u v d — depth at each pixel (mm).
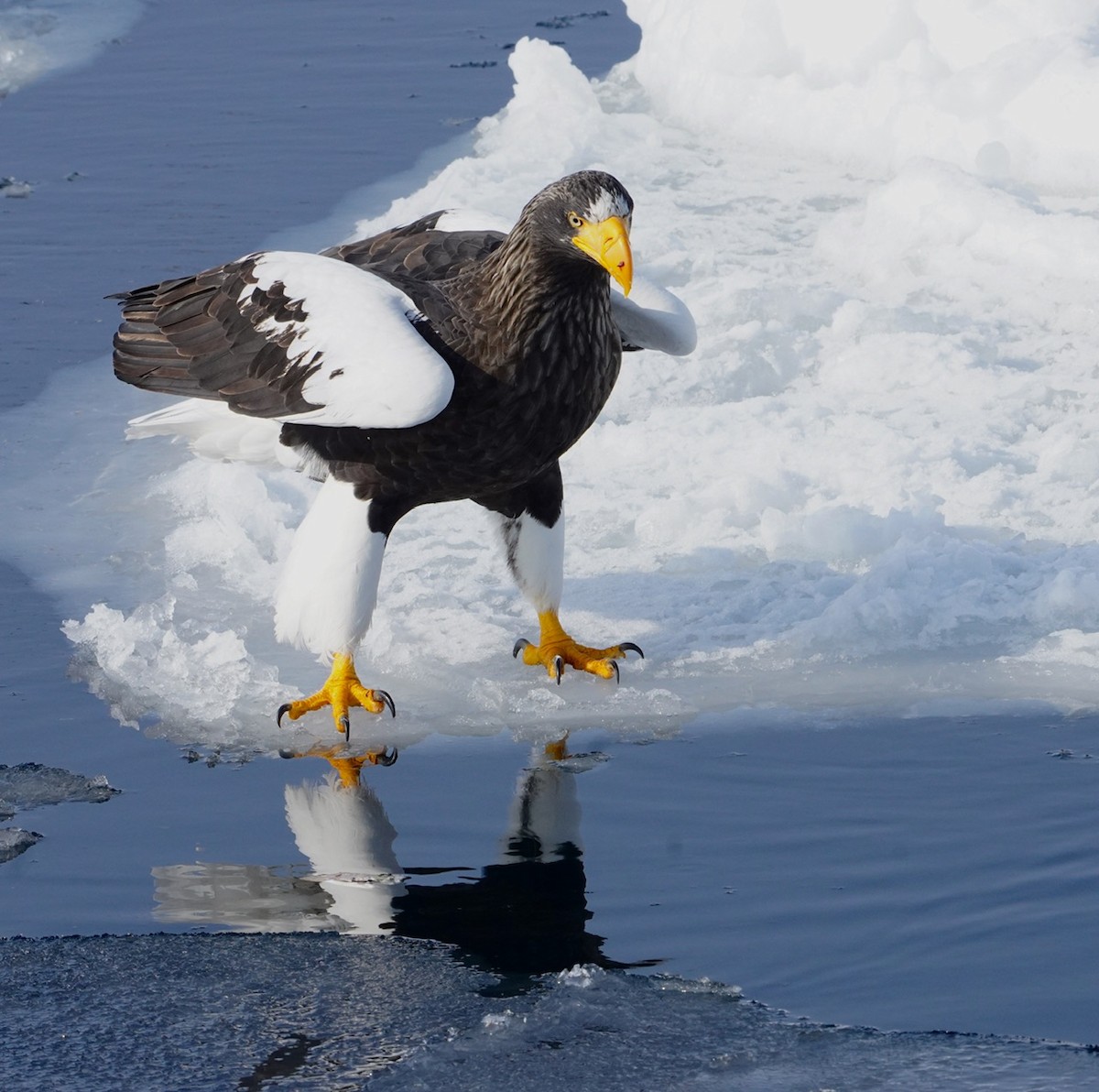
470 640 11844
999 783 9484
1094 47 20391
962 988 7469
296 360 10648
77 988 7633
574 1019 7285
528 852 8930
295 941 8055
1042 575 11984
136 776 10016
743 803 9406
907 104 21422
